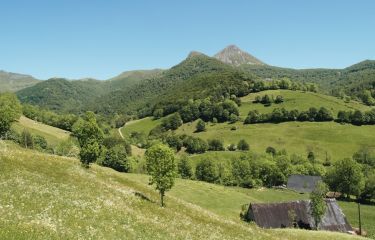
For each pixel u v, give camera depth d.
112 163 168.38
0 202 29.81
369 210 141.50
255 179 188.75
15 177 39.28
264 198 152.88
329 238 65.44
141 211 44.88
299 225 94.38
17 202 31.12
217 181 186.75
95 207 36.91
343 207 146.62
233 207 104.12
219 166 192.75
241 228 56.66
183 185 116.81
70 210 33.28
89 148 64.62
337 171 167.38
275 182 194.25
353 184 164.12
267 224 92.00
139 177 109.81
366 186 164.62
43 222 27.50
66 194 38.38
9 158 46.72
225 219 61.59
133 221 36.97
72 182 45.62
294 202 98.38
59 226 27.89
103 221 33.38
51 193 36.97
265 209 94.69
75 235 26.97
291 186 184.62
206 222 53.38
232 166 193.88
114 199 44.66
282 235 62.28
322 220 99.56
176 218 48.00
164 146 56.31
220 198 110.50
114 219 35.19
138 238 32.03
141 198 52.91
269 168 193.88
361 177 164.62
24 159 49.44
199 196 108.25
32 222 26.66
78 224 30.08
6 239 21.89
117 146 182.88
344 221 102.56
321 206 94.69
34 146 172.38
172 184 55.12
